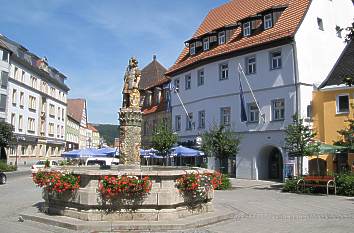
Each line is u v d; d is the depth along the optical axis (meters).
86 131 121.12
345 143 22.61
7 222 12.23
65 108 84.56
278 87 30.02
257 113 31.91
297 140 23.78
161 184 11.75
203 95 37.03
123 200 11.48
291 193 22.16
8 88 53.97
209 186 13.23
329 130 28.25
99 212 11.49
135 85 14.97
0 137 41.09
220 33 36.78
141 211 11.57
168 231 10.74
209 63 36.28
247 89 32.34
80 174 11.88
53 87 75.50
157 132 36.59
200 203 12.94
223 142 26.48
